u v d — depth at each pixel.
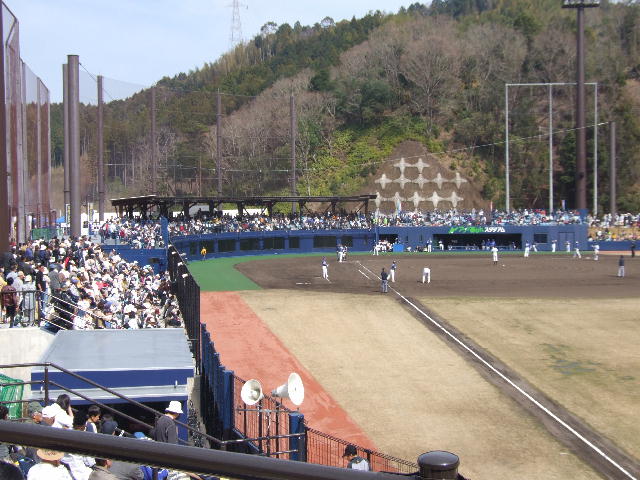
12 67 41.50
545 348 33.19
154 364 17.55
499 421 23.67
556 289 51.34
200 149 131.00
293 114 96.81
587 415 24.11
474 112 138.25
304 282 56.06
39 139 57.47
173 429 11.20
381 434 22.42
